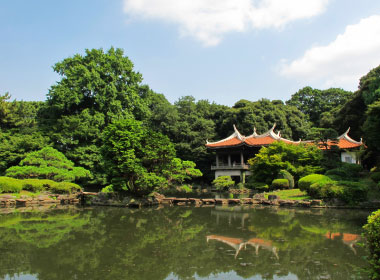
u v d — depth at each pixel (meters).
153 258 9.45
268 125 55.00
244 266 8.41
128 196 25.98
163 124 51.72
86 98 43.41
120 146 23.08
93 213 20.83
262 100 59.31
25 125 46.97
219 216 18.56
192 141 52.19
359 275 7.46
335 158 30.31
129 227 15.10
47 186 31.05
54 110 42.41
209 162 54.47
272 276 7.55
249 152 48.44
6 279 7.68
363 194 20.31
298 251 9.79
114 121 25.09
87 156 38.06
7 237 12.78
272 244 10.82
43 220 17.59
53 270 8.38
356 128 47.22
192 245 11.05
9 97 48.34
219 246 10.79
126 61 47.09
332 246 10.34
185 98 59.50
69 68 45.03
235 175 46.34
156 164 25.28
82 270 8.36
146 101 50.31
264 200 24.73
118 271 8.23
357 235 12.05
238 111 55.41
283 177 30.14
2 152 36.81
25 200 26.81
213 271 8.07
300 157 32.44
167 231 13.94
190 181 53.78
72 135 39.00
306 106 75.94
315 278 7.31
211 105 65.12
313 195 22.80
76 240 12.15
